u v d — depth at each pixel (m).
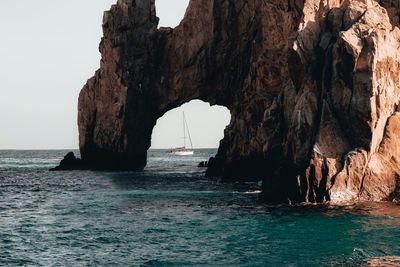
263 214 41.59
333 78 49.12
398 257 28.20
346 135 48.75
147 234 35.44
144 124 96.69
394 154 48.75
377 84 47.75
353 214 40.34
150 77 95.19
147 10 96.31
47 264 28.66
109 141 96.12
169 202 51.47
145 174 92.06
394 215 39.81
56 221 41.59
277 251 29.98
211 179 79.06
